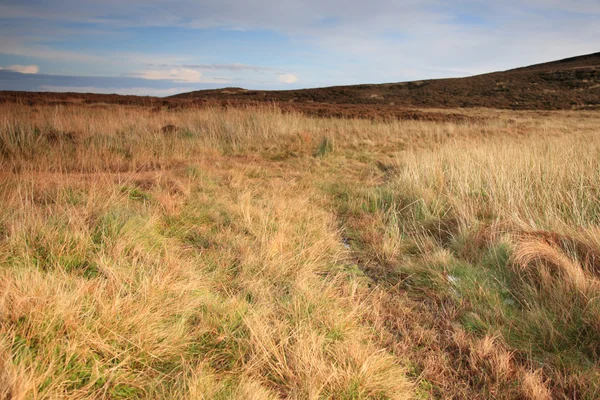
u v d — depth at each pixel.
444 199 5.39
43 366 1.73
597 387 2.05
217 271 3.17
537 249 3.31
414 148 11.20
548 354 2.38
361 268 3.70
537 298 2.86
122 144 8.66
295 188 6.27
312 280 3.17
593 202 4.77
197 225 4.16
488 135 14.37
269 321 2.52
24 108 13.87
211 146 9.61
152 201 4.58
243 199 4.93
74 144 8.02
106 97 25.42
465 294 3.08
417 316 2.86
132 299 2.36
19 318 2.00
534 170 5.77
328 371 2.05
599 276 2.99
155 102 22.11
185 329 2.36
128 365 1.98
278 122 12.39
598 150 7.25
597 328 2.41
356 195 6.03
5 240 2.85
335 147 10.30
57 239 3.02
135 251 3.16
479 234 4.04
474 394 2.12
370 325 2.73
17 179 4.51
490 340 2.47
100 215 3.57
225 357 2.20
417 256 3.92
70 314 2.05
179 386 1.85
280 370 2.07
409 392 2.07
